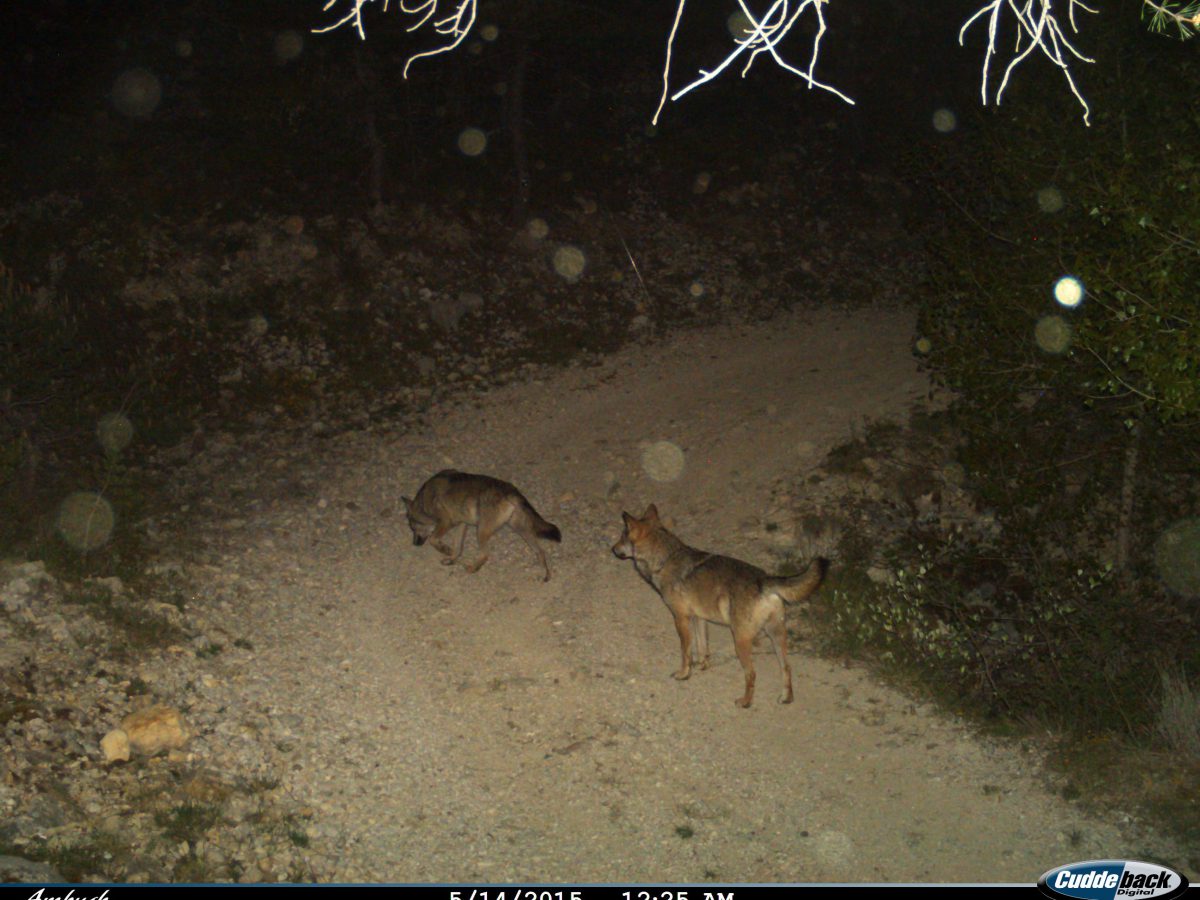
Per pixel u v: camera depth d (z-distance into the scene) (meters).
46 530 10.73
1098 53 9.77
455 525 12.10
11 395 11.73
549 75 27.83
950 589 10.09
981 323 10.54
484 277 22.02
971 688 9.07
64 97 22.78
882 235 26.72
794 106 30.41
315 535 12.85
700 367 19.73
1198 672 8.62
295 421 16.92
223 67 22.69
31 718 7.28
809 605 10.75
